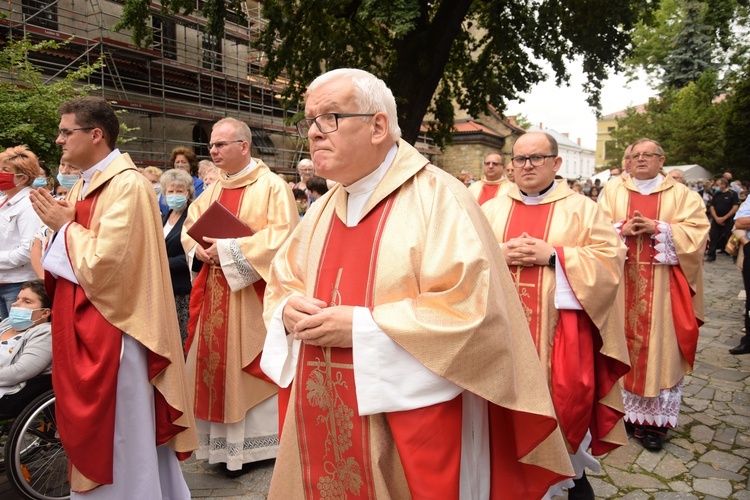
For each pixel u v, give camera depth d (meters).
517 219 2.93
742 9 16.31
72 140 2.36
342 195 1.82
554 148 2.86
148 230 2.38
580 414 2.57
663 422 3.60
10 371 2.87
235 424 3.25
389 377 1.50
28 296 3.03
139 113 14.34
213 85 16.33
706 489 3.10
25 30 11.13
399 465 1.61
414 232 1.59
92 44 13.00
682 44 30.11
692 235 3.70
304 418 1.72
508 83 14.99
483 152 26.53
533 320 2.66
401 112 12.22
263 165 3.64
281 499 1.76
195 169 6.27
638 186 4.06
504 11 13.84
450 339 1.44
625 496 3.03
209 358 3.29
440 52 11.98
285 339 1.79
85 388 2.23
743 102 20.75
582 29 13.29
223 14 11.41
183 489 2.71
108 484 2.30
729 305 8.05
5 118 7.66
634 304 3.75
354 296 1.64
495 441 1.82
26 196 4.21
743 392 4.63
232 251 3.16
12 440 2.71
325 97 1.59
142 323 2.34
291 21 11.81
